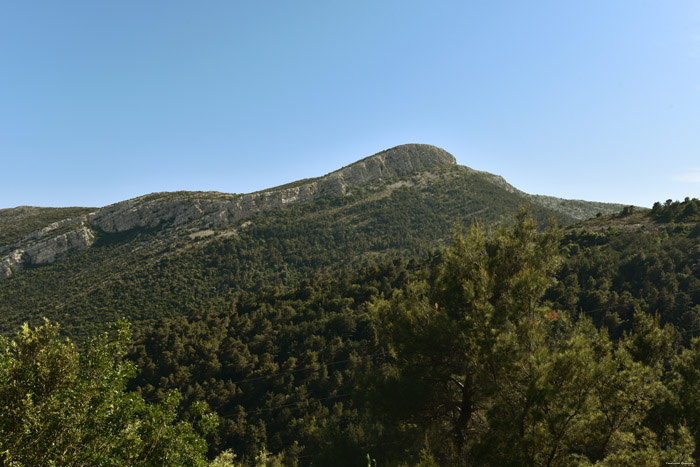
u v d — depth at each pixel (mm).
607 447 9086
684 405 10344
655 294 43531
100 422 10641
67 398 9414
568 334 12602
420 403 12633
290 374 51969
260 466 21156
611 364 8953
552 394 8266
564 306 40375
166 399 12273
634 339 12383
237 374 54188
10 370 9250
